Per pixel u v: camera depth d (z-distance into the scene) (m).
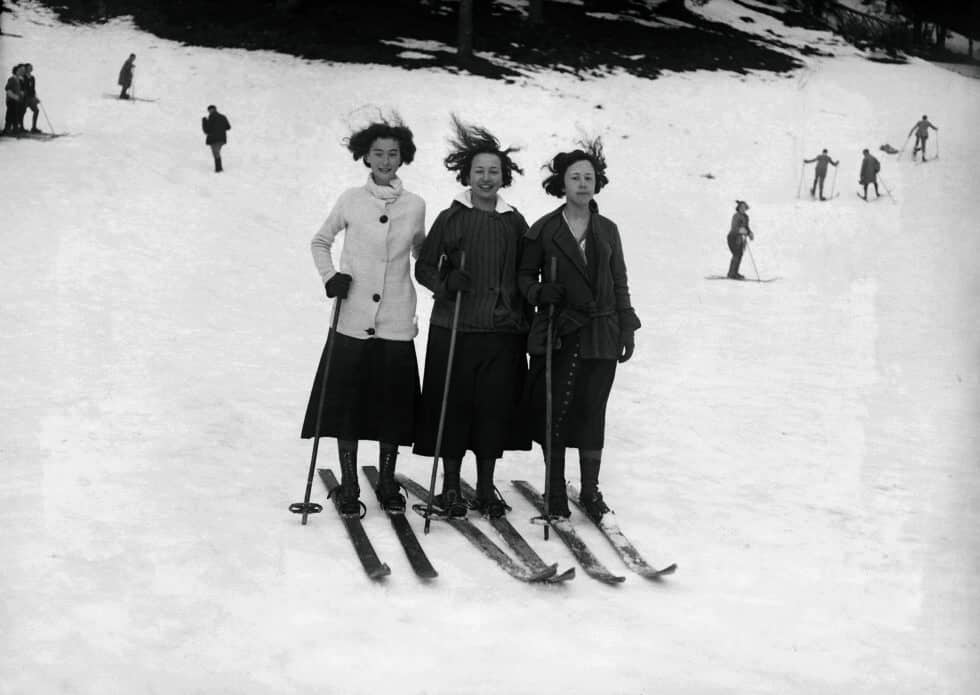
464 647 3.77
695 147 26.88
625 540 4.90
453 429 5.12
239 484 5.62
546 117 27.20
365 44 31.12
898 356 11.16
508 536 4.84
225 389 7.86
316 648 3.70
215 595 4.11
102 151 20.19
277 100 26.17
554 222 5.13
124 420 6.75
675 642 3.93
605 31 35.50
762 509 5.77
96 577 4.20
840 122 29.59
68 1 32.53
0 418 6.57
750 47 36.31
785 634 4.07
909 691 3.61
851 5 44.59
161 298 11.39
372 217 5.13
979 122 29.80
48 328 9.47
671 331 12.20
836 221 21.50
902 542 5.29
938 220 21.42
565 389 5.09
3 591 4.00
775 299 14.84
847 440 7.57
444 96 27.52
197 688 3.38
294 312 11.45
